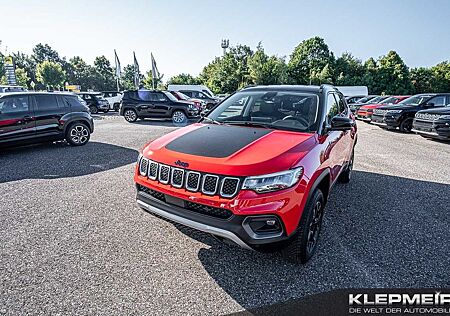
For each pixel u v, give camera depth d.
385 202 4.36
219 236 2.40
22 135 7.32
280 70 47.69
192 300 2.33
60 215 3.81
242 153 2.54
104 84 90.44
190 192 2.48
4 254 2.91
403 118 11.88
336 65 59.44
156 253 2.96
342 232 3.44
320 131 3.17
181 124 14.41
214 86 49.72
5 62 36.69
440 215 3.92
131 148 8.23
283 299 2.35
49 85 62.19
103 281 2.53
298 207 2.43
